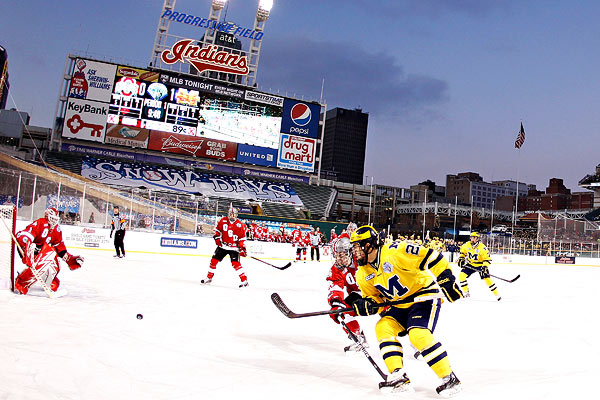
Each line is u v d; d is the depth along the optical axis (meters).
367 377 4.45
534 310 10.27
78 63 44.47
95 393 3.52
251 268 18.95
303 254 26.72
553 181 192.38
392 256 3.93
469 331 7.36
